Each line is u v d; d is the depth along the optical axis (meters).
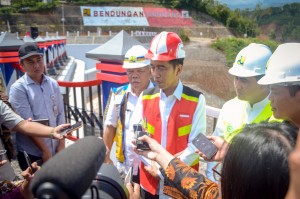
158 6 60.66
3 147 2.20
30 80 2.73
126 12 57.22
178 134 2.09
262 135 0.91
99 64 3.43
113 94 2.61
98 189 0.86
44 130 2.33
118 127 2.51
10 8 52.59
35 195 0.59
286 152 0.85
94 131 4.07
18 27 48.66
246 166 0.88
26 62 2.68
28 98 2.72
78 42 34.34
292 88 1.42
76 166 0.62
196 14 60.50
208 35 52.03
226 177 0.95
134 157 2.40
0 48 4.75
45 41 11.23
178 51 1.99
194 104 2.10
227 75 20.20
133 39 3.43
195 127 2.09
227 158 0.96
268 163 0.85
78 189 0.60
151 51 2.02
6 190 1.72
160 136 2.12
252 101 1.92
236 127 1.98
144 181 2.20
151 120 2.17
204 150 1.69
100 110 3.94
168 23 57.97
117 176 0.97
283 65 1.46
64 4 55.81
